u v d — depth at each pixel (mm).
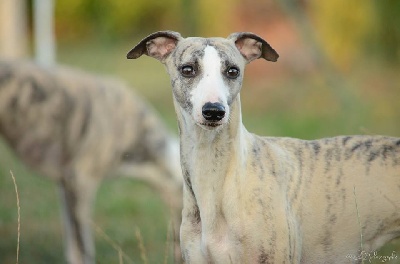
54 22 33562
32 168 11359
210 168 6461
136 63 30594
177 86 6652
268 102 23172
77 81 11312
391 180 6891
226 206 6430
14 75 11055
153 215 12203
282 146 6961
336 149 6988
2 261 10484
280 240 6367
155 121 11477
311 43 20031
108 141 11227
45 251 10953
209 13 25125
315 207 6715
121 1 31781
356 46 23266
